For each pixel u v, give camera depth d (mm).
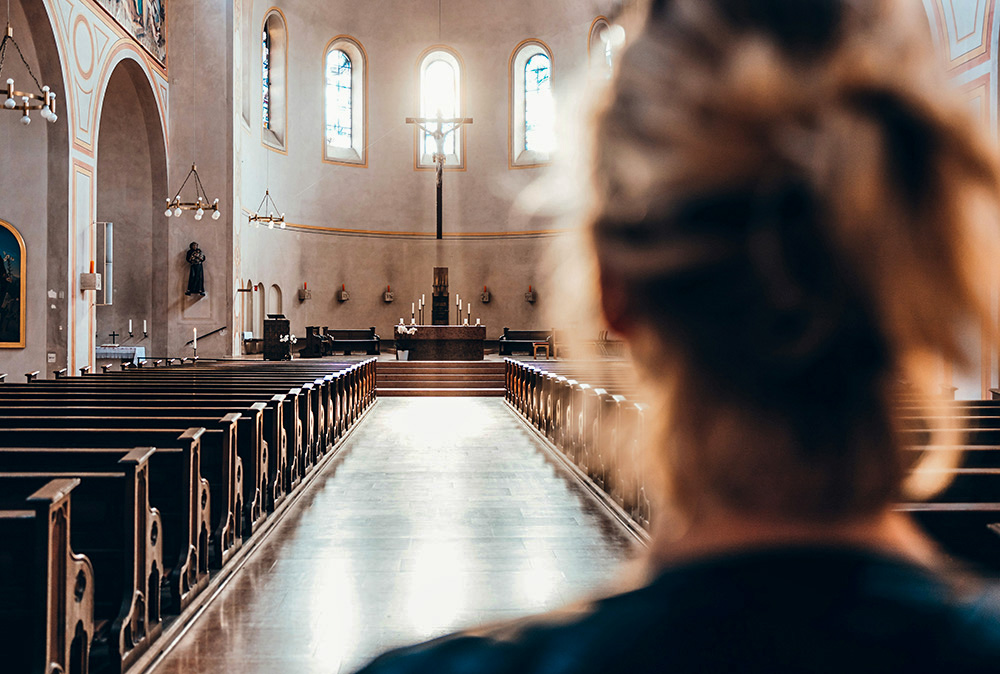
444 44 26750
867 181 373
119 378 9602
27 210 12750
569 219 436
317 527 6039
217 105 19203
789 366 383
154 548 3740
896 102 389
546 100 26109
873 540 416
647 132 406
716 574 398
